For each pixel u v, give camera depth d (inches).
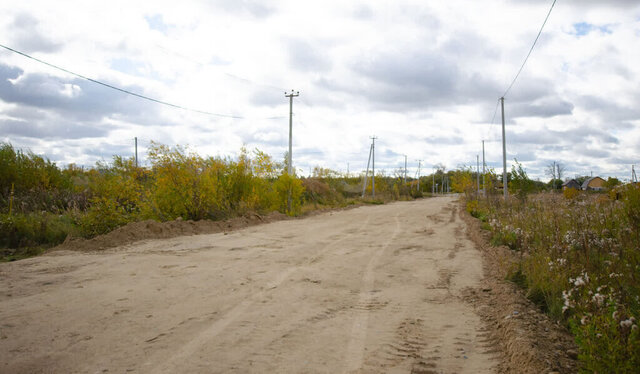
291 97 1131.3
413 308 222.2
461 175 1465.3
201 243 438.6
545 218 450.3
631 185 352.2
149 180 693.9
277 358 155.7
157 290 248.8
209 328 186.4
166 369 144.6
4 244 417.1
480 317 206.8
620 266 238.7
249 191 784.3
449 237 514.9
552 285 220.1
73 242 404.2
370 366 150.3
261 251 396.5
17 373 140.3
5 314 201.2
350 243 458.9
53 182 702.5
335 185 1926.7
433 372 146.3
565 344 164.4
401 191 2456.9
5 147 655.1
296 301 231.6
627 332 131.0
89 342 168.1
